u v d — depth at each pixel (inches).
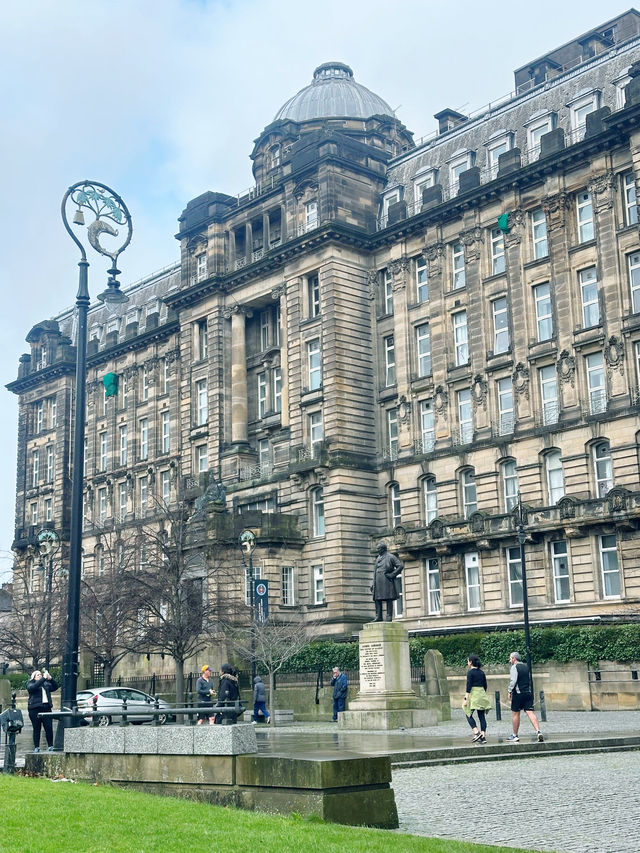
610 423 2278.5
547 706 1905.8
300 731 1365.7
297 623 2524.6
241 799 641.0
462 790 802.2
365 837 524.4
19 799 637.9
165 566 2480.3
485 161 2760.8
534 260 2522.1
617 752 1094.4
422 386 2755.9
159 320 3868.1
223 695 1285.7
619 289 2317.9
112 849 484.7
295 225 3016.7
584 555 2271.2
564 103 2608.3
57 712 860.6
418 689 1704.0
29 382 4407.0
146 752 719.1
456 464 2618.1
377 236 2913.4
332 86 3486.7
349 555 2748.5
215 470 3176.7
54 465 4232.3
